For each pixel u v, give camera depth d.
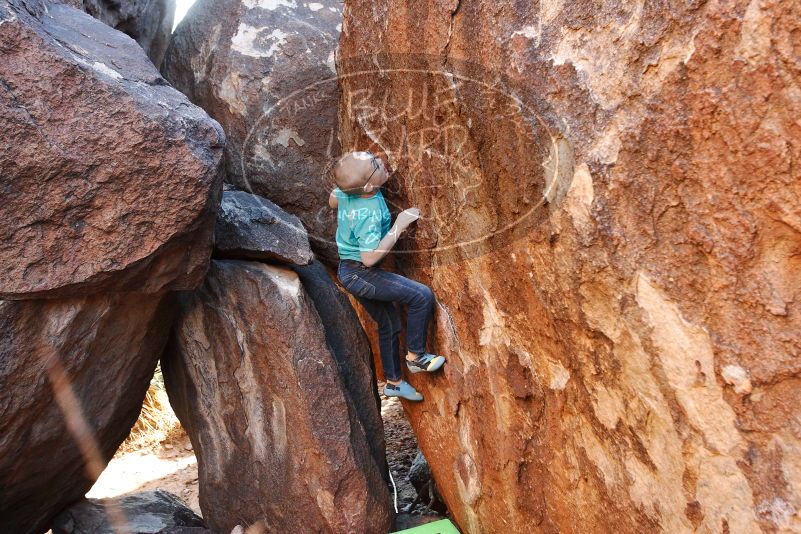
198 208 2.74
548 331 2.57
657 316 2.06
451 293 3.12
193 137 2.78
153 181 2.65
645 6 1.96
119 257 2.69
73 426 3.17
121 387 3.42
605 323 2.27
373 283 3.22
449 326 3.20
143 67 2.93
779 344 1.76
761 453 1.83
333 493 3.32
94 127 2.54
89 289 2.73
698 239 1.90
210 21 4.21
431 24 2.73
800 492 1.75
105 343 3.11
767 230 1.74
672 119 1.91
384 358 3.50
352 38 3.30
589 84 2.15
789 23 1.62
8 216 2.50
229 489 3.75
